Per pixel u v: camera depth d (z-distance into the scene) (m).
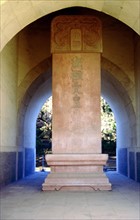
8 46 11.55
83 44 10.71
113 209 6.47
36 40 13.52
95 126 10.41
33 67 13.37
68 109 10.49
